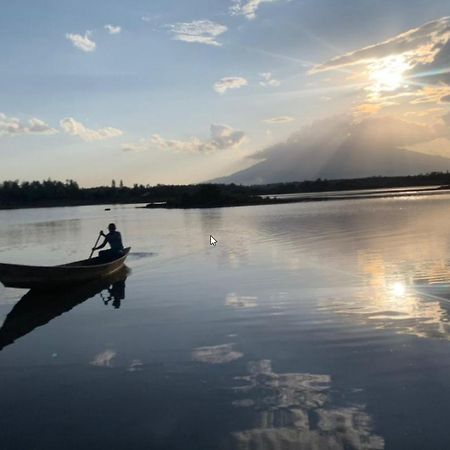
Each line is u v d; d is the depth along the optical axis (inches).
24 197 6619.1
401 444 226.1
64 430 250.4
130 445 234.7
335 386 288.5
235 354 348.8
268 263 761.6
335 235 1105.4
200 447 230.4
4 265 578.9
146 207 4082.2
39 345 392.8
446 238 954.7
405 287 543.5
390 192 4131.4
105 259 778.8
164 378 311.3
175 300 531.2
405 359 324.8
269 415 257.6
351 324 406.9
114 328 433.4
